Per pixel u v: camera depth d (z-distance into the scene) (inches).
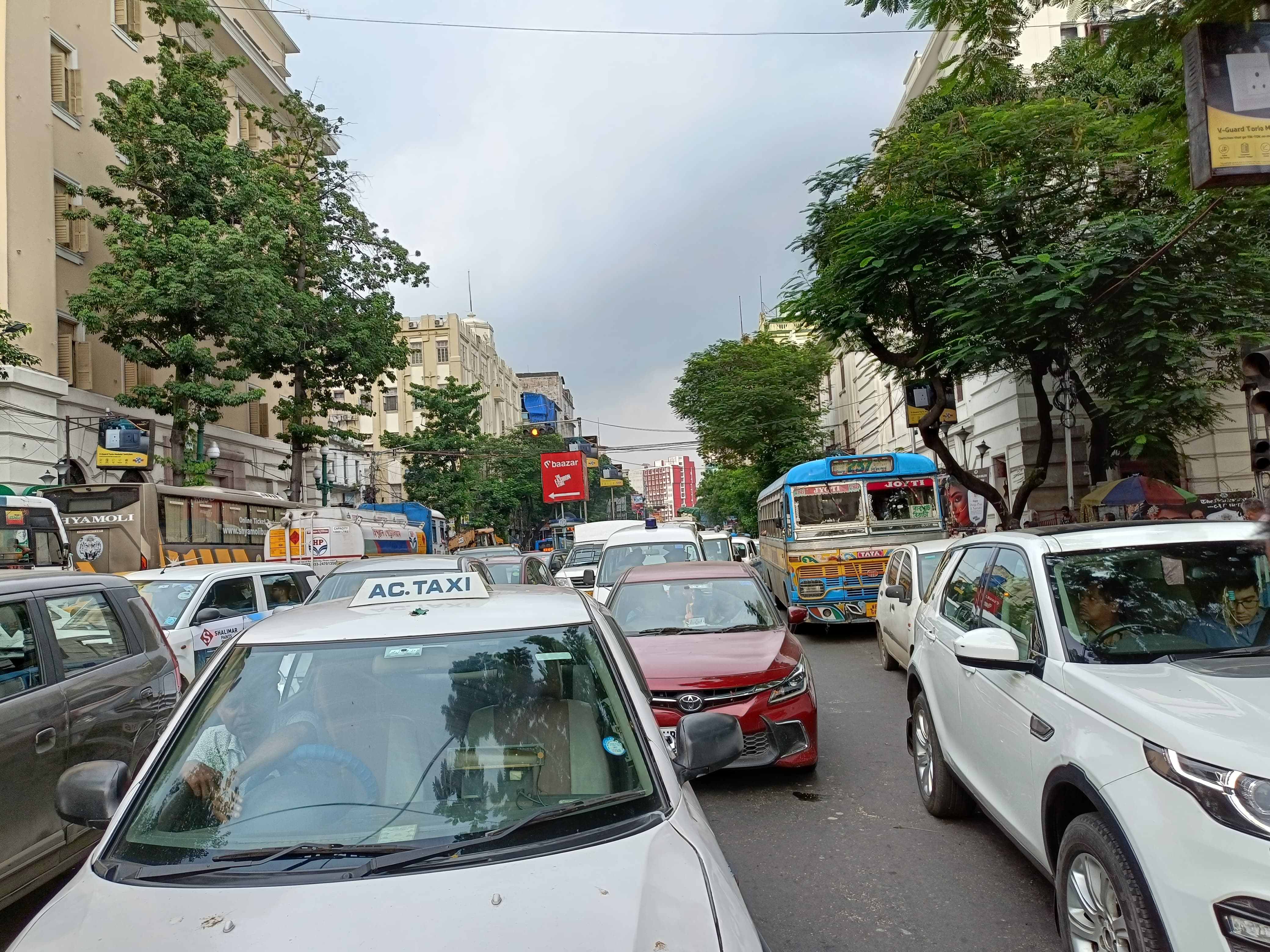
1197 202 445.4
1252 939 96.0
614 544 536.4
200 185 844.6
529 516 2551.7
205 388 807.7
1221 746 107.0
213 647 358.3
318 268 1084.5
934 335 619.5
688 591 319.0
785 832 216.2
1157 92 589.6
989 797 172.7
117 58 962.1
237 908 84.6
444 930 79.7
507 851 94.0
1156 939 108.0
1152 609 155.0
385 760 109.2
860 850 201.0
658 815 101.3
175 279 767.1
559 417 4490.7
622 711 117.3
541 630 128.0
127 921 83.7
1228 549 165.3
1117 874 114.2
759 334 1528.1
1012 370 650.8
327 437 1141.1
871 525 583.5
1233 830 100.5
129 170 820.6
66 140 876.0
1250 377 286.5
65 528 623.8
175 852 96.8
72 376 855.7
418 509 1391.5
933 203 546.3
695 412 1557.6
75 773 110.3
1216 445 737.6
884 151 618.8
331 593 375.6
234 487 1205.7
